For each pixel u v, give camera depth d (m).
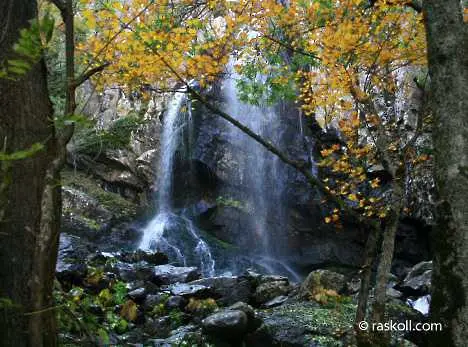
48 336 2.51
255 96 6.97
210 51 5.90
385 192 11.39
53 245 2.53
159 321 6.02
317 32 6.02
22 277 2.43
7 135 2.50
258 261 13.40
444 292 2.97
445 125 3.16
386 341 3.65
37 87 2.70
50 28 1.43
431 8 3.34
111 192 13.70
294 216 13.71
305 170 3.84
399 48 6.07
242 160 14.23
